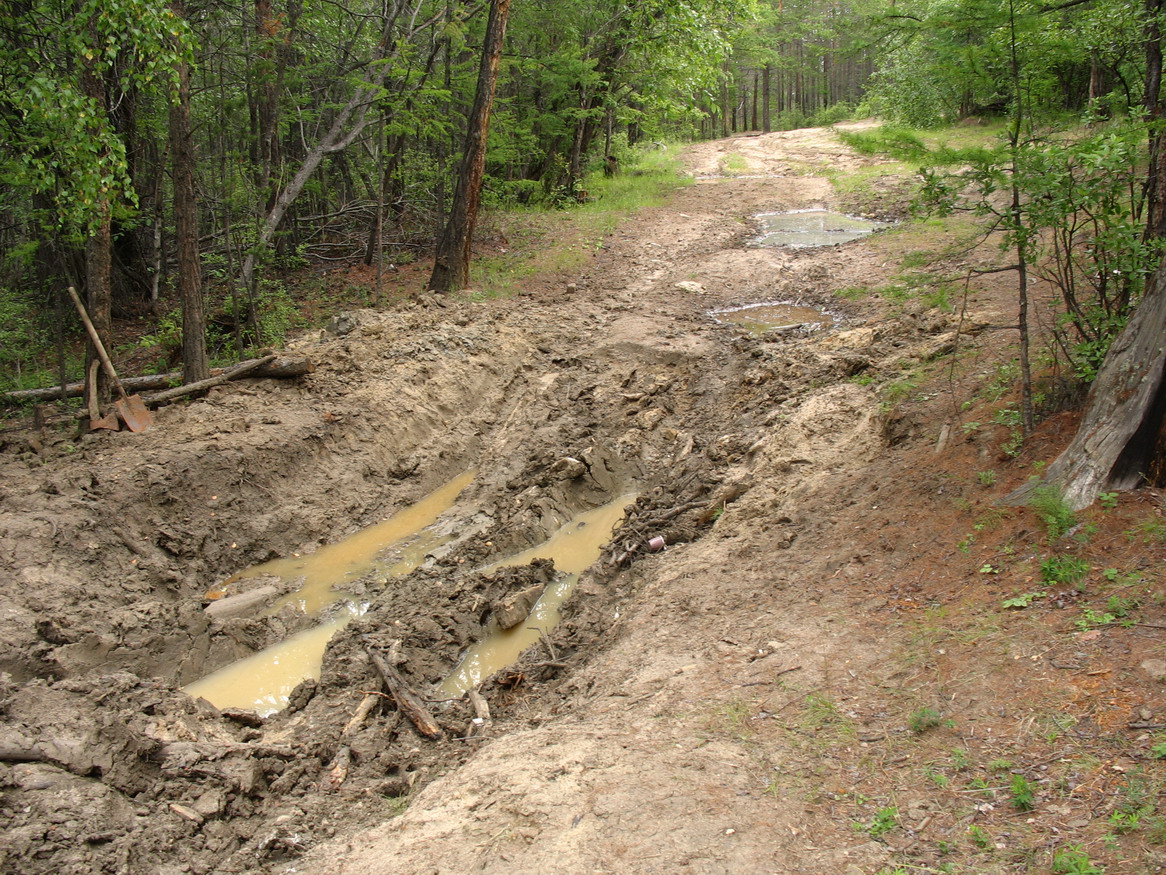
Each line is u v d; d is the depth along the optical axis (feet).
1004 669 15.75
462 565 30.99
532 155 80.64
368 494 36.06
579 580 29.25
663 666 19.72
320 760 20.48
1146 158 20.49
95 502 29.22
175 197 37.50
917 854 12.49
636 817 14.32
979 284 39.50
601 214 73.05
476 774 16.84
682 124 137.90
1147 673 14.30
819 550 23.03
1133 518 17.53
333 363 40.65
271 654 26.99
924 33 23.34
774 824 13.70
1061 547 18.04
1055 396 22.38
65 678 23.16
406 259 62.90
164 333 46.16
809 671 17.74
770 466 30.22
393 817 17.42
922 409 27.43
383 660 24.53
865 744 15.16
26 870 16.03
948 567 19.60
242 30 56.24
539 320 50.01
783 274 54.85
